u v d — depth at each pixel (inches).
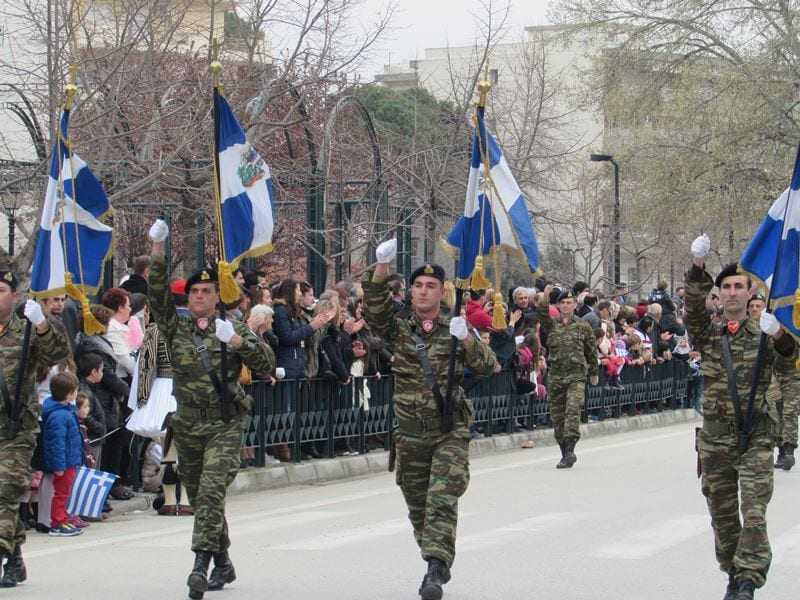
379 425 713.6
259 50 911.7
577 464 702.5
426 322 339.6
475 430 796.6
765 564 319.3
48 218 385.4
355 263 1259.8
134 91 751.7
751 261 347.6
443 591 346.6
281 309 627.5
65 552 419.8
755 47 1483.8
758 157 1488.7
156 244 346.0
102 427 505.7
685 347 1111.0
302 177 941.2
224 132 377.1
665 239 1806.1
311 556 409.1
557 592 353.7
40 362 349.1
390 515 507.8
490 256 385.1
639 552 418.3
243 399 351.9
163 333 349.7
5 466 344.2
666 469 671.1
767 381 329.7
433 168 1213.7
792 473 652.1
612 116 1574.8
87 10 802.8
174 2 898.7
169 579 369.7
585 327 687.7
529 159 1486.2
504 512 509.7
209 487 339.9
